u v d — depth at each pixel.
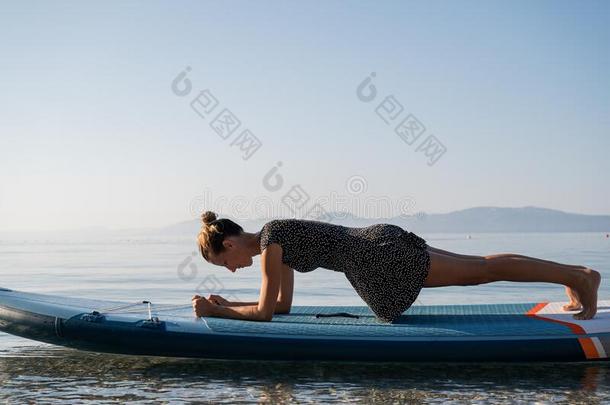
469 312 4.55
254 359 3.97
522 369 3.93
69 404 3.27
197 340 4.00
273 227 4.03
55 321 4.17
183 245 51.94
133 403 3.27
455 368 3.97
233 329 4.02
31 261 21.23
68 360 4.33
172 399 3.34
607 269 13.17
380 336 3.91
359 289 4.14
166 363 4.21
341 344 3.89
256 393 3.44
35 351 4.65
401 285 4.00
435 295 8.80
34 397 3.40
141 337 4.04
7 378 3.83
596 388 3.49
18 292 4.74
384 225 4.09
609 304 4.57
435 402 3.25
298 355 3.90
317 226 4.05
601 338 3.82
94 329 4.10
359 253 3.98
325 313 4.50
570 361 3.85
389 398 3.33
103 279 12.07
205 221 4.11
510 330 3.93
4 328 4.35
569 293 4.41
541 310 4.51
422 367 4.00
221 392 3.46
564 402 3.24
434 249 4.13
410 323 4.14
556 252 22.19
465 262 3.98
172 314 4.38
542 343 3.81
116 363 4.23
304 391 3.47
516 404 3.21
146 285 10.52
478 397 3.33
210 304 4.29
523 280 3.98
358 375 3.82
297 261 4.04
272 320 4.23
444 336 3.88
